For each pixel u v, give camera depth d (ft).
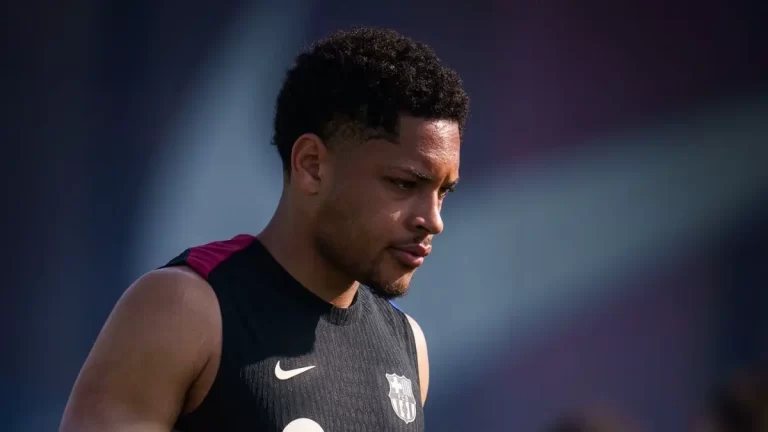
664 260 71.46
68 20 61.98
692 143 71.61
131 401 19.36
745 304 72.13
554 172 69.46
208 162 63.52
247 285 21.40
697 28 71.26
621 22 70.33
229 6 63.77
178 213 63.16
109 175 62.49
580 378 69.87
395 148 20.45
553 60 69.31
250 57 64.03
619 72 70.33
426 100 20.51
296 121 21.74
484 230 68.80
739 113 71.46
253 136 64.03
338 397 21.33
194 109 63.46
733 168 71.72
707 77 71.56
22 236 61.36
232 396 20.21
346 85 20.85
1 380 60.54
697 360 71.41
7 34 61.36
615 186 70.44
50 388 61.16
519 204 69.10
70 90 62.08
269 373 20.62
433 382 67.82
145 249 62.80
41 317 61.36
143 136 62.95
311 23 64.85
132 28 62.80
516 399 68.95
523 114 68.90
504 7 68.28
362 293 23.97
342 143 20.85
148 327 19.85
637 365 70.64
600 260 70.28
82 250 62.08
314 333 21.80
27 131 61.62
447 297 68.33
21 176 61.46
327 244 21.38
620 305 70.59
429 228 20.66
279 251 22.16
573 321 69.87
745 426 28.81
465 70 67.92
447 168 20.67
